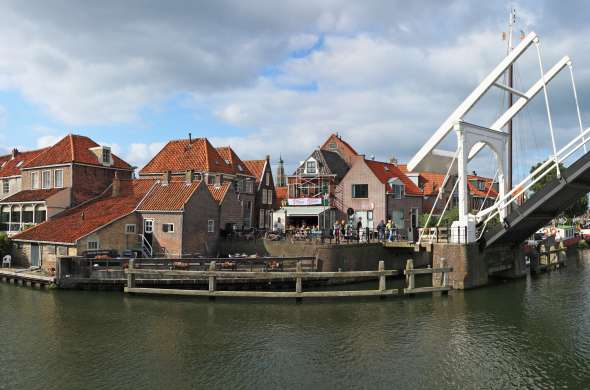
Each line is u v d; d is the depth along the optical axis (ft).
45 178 132.05
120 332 63.16
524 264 114.83
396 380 48.75
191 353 55.72
